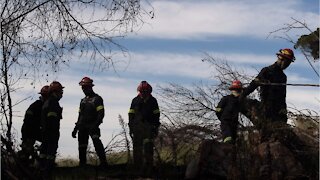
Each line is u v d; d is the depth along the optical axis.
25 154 7.50
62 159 10.18
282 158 7.39
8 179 7.20
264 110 7.86
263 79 7.99
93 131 8.91
